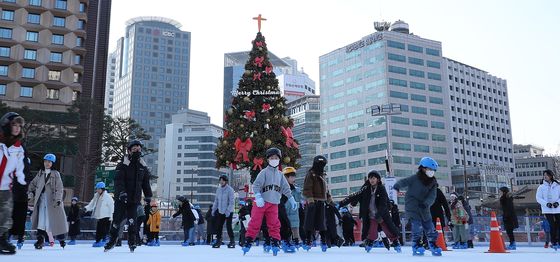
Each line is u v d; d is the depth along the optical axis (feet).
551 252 34.42
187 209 53.78
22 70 192.13
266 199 26.30
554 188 38.60
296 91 585.63
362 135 389.19
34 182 32.22
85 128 151.23
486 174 388.37
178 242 67.31
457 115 474.08
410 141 377.30
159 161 523.70
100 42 222.28
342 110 409.08
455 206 48.21
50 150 154.51
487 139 495.82
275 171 26.71
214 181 485.15
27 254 24.91
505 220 43.52
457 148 463.42
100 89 218.18
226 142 57.72
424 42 401.49
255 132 56.49
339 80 416.46
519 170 519.60
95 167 155.63
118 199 27.22
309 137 445.37
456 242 48.47
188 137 496.64
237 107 59.16
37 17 197.98
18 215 24.59
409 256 26.11
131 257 24.30
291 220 33.76
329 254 28.40
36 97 190.70
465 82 492.54
